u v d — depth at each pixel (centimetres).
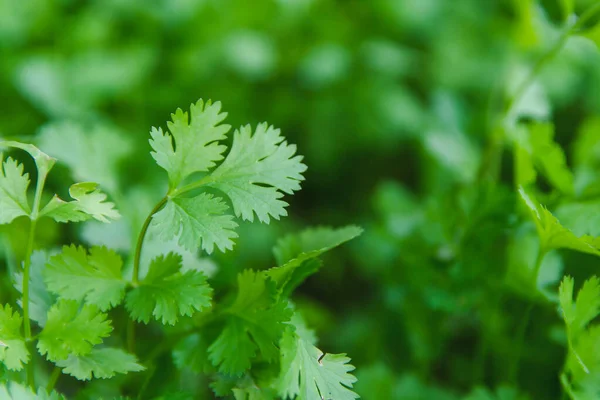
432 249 68
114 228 65
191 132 58
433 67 110
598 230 63
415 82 116
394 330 75
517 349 66
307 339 59
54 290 58
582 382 61
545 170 65
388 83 109
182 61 102
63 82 94
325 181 112
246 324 59
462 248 67
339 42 110
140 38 103
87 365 58
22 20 99
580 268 66
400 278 70
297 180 58
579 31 67
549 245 61
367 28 113
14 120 91
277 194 58
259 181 58
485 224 66
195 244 57
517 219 65
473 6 114
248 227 88
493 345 69
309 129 109
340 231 61
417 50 114
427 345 71
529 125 71
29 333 58
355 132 109
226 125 58
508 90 72
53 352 57
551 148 64
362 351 76
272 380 59
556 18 95
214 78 103
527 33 72
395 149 113
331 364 58
